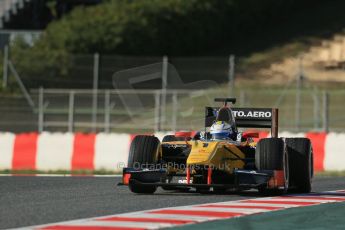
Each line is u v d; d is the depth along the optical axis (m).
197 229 25.52
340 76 110.19
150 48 112.88
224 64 109.75
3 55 101.88
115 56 106.81
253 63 113.31
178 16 117.75
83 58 103.44
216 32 123.69
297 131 83.62
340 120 93.31
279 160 36.34
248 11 128.62
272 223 27.56
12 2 127.19
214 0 123.88
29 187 41.12
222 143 36.44
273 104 98.69
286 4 135.38
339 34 123.69
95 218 27.69
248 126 40.66
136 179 37.06
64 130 91.31
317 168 61.47
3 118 90.75
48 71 100.44
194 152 35.56
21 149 64.06
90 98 94.44
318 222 28.19
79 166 62.97
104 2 126.31
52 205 31.73
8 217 27.84
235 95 98.62
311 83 107.62
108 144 62.47
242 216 28.75
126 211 29.94
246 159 37.72
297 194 38.62
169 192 39.19
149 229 24.98
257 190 40.88
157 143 37.56
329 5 137.88
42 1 129.38
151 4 116.31
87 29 107.19
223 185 35.00
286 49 119.62
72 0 132.00
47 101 91.62
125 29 109.88
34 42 107.44
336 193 39.50
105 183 45.03
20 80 91.06
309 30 126.69
